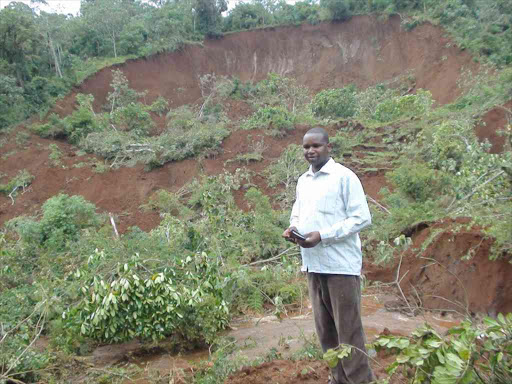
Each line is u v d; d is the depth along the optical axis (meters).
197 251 6.63
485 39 22.69
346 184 3.29
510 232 5.78
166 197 14.52
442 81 22.70
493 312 5.94
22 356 4.72
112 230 12.34
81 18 29.95
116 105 25.14
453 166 10.66
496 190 7.32
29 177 17.31
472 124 13.30
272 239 9.47
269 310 7.28
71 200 10.81
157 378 4.55
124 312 5.43
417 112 16.56
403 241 5.27
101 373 4.80
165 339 5.85
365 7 30.42
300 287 7.64
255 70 31.95
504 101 14.73
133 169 17.42
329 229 3.18
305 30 32.12
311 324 6.33
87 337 5.71
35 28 23.00
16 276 8.24
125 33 28.78
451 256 6.69
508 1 24.23
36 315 6.35
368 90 23.69
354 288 3.29
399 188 10.26
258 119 18.78
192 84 29.66
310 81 30.09
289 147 15.82
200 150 17.30
